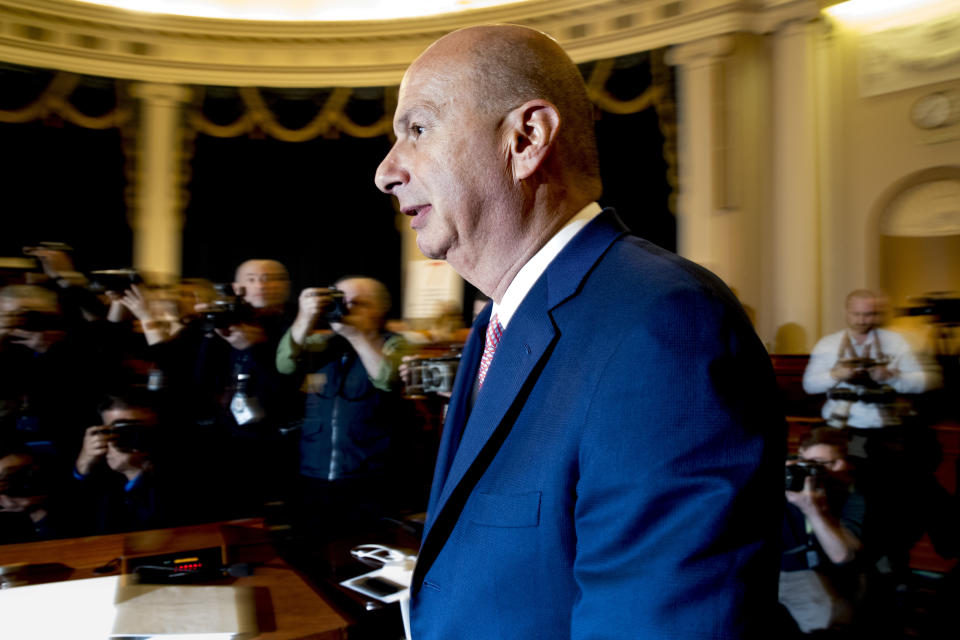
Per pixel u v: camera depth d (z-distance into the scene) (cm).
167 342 208
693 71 557
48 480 172
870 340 334
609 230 67
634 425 52
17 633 88
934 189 505
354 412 212
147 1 688
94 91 663
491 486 61
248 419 196
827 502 227
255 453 196
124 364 198
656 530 50
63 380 187
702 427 50
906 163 515
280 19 695
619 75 609
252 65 685
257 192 739
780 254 546
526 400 62
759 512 50
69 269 251
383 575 115
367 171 738
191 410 192
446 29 660
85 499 169
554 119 64
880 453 281
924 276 511
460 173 65
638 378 53
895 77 518
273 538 137
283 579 112
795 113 539
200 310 205
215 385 200
